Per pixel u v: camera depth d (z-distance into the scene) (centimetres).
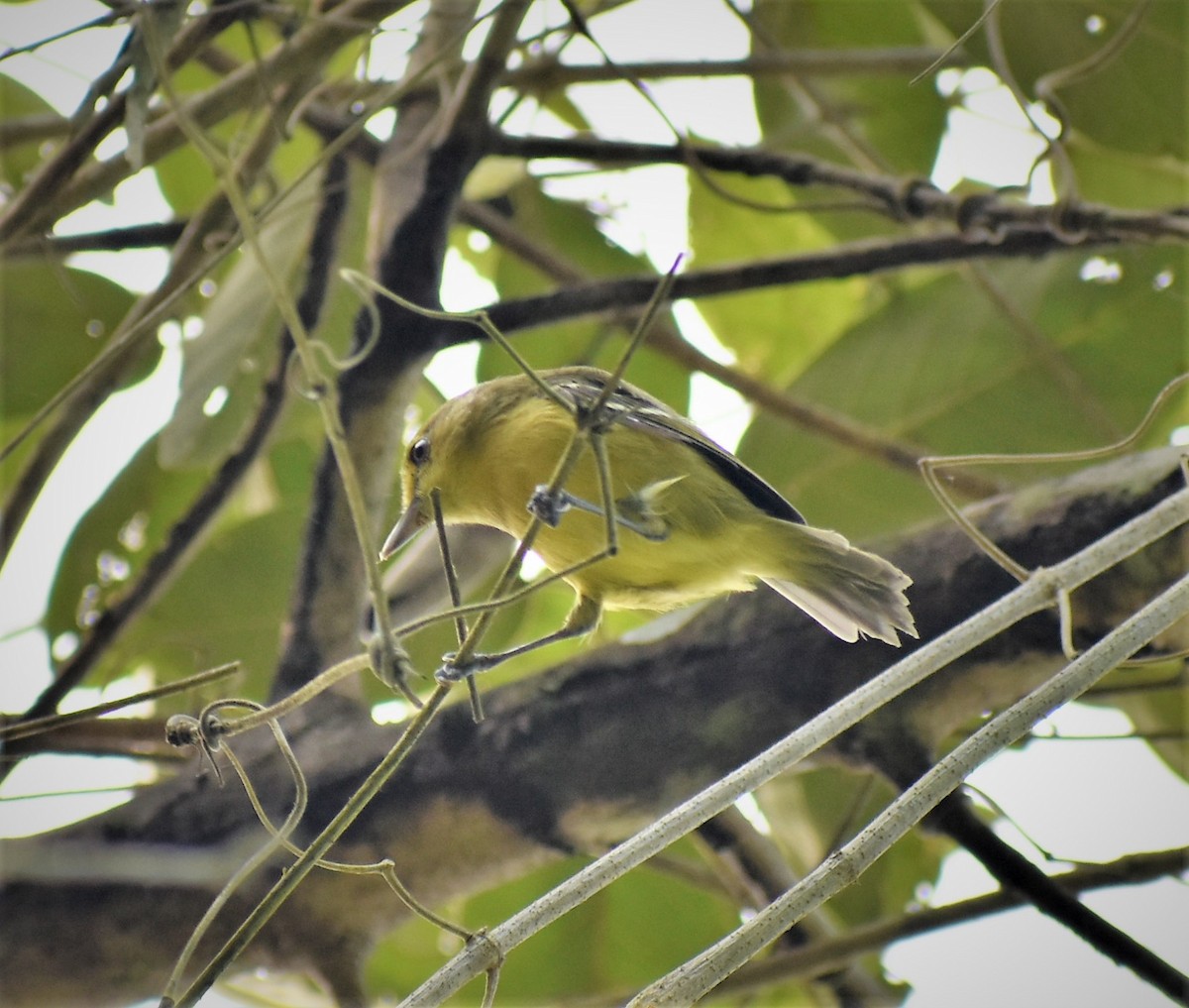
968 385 1190
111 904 770
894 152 1262
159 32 725
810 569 841
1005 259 1060
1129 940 732
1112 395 1180
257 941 778
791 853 1247
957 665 784
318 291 1027
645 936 1257
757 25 1127
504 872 798
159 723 889
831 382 1204
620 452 865
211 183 1255
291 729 834
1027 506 800
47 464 926
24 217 809
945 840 1242
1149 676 1109
